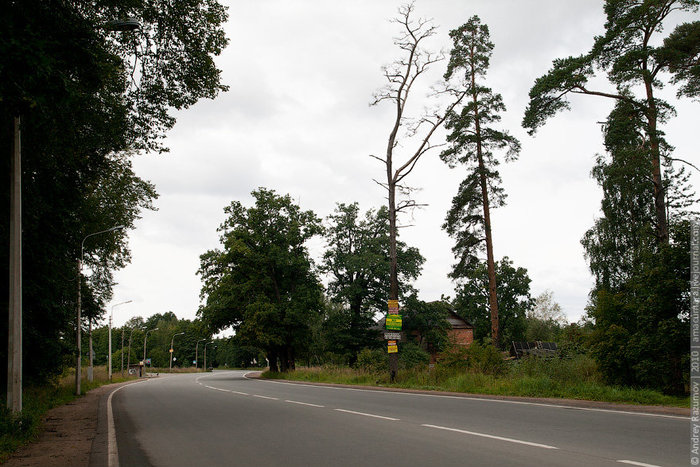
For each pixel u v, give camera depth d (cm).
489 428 952
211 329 4866
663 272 1422
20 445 917
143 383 4200
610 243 2797
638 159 2238
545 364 1892
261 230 4859
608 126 2361
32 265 1817
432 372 2322
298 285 4862
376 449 773
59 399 2162
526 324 7250
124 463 736
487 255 3012
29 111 963
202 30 1752
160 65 1786
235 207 4881
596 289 2931
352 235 5625
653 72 2245
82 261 2661
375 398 1750
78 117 1565
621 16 2252
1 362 1784
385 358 3100
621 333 1505
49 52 962
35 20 957
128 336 12925
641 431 888
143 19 1678
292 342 4725
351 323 5469
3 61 871
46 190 1842
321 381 3216
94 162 2055
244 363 15050
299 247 4991
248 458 738
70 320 2377
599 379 1616
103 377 4878
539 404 1409
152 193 3266
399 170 2603
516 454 703
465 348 2359
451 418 1117
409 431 941
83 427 1220
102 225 2980
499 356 2198
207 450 817
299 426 1057
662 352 1414
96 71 1245
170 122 1909
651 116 2244
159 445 887
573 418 1080
